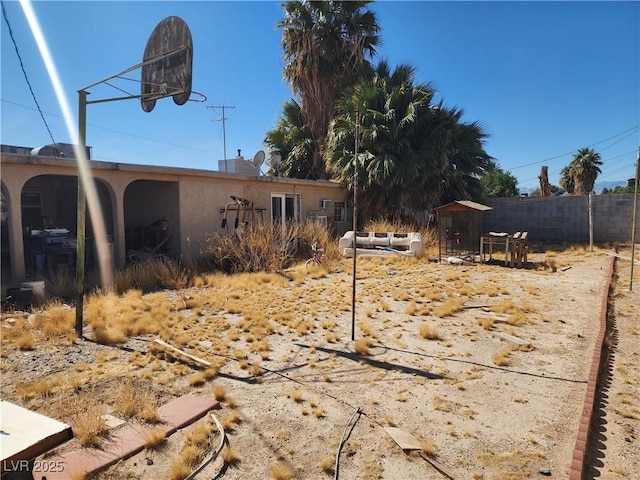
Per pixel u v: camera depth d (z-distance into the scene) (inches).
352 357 192.9
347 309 278.1
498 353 197.3
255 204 500.4
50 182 500.1
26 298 268.7
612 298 302.0
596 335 223.1
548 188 727.7
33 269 361.4
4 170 296.8
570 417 140.2
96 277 337.7
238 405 146.9
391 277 392.8
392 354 197.3
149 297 293.0
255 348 200.5
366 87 627.8
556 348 205.5
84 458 113.7
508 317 253.8
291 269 423.8
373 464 114.7
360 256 512.7
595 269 421.1
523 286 346.6
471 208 462.9
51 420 84.7
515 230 681.6
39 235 378.9
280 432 129.7
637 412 142.9
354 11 730.8
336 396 154.6
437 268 440.5
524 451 121.3
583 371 177.6
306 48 714.8
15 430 80.0
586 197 625.6
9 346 194.5
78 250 209.2
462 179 653.9
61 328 215.2
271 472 110.8
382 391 158.9
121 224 375.9
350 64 735.7
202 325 237.5
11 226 303.0
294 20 722.2
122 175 373.4
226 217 461.7
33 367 172.2
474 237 525.0
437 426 134.5
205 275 372.5
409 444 121.8
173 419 135.0
